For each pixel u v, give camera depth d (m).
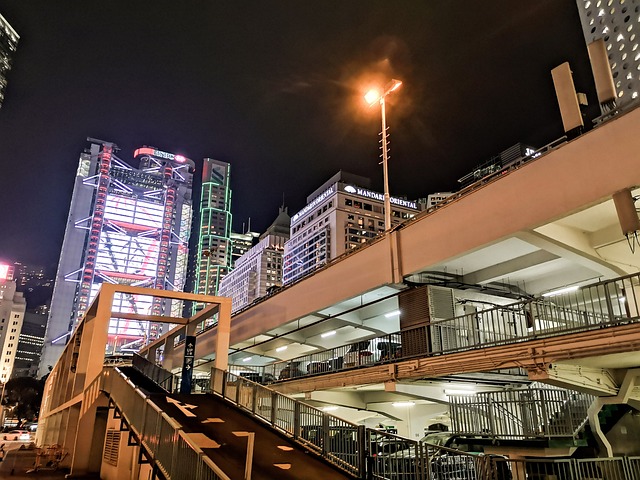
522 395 17.19
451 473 12.44
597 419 15.95
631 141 13.76
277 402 16.39
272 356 41.19
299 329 32.12
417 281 21.64
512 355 14.87
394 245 21.47
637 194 14.72
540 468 14.34
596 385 14.96
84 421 27.11
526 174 16.45
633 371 15.04
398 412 26.42
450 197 19.22
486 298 23.05
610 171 14.10
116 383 19.81
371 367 20.98
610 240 16.73
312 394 24.91
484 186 17.84
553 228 16.42
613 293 19.80
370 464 12.09
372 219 145.25
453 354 16.98
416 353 20.03
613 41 91.38
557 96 16.12
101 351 26.44
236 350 39.62
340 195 144.00
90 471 26.77
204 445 13.34
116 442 22.83
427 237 20.00
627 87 87.75
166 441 11.32
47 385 63.50
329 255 141.50
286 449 13.84
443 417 28.59
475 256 20.27
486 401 18.42
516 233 16.41
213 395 21.42
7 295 198.25
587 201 14.50
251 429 15.86
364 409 26.17
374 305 25.95
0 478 25.92
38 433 63.34
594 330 12.84
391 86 26.61
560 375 14.07
